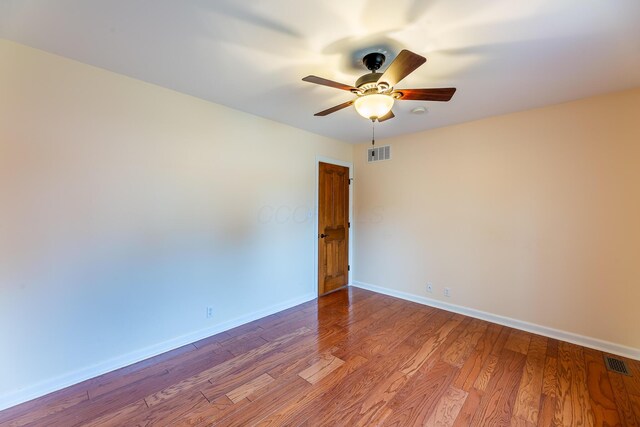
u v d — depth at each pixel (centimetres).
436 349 255
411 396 193
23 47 182
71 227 202
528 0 136
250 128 311
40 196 190
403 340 273
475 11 144
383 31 162
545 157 280
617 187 246
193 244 268
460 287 341
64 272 200
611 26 155
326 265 416
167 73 218
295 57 192
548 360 237
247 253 314
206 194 276
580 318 264
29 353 188
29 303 188
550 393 196
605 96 249
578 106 262
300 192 372
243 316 311
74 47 184
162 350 249
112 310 222
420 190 374
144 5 142
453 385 205
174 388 201
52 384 196
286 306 358
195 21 155
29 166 186
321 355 245
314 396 193
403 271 395
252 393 196
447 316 333
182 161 258
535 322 288
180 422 170
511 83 227
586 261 261
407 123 336
